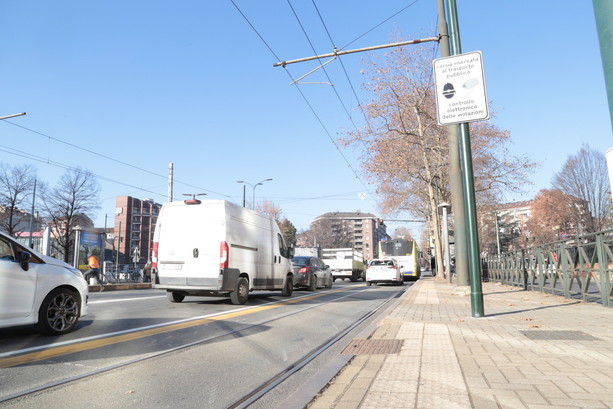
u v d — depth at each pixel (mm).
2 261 5703
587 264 10953
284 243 14555
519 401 3229
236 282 11102
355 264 35094
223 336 6711
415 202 37812
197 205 11047
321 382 3982
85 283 6961
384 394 3516
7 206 40375
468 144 8336
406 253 34719
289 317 9242
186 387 4105
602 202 45281
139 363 4938
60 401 3629
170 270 10938
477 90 8023
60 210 42625
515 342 5637
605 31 3324
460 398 3336
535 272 15688
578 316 8359
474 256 8242
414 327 7117
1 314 5586
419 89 24516
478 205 31859
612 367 4238
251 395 3912
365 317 9633
